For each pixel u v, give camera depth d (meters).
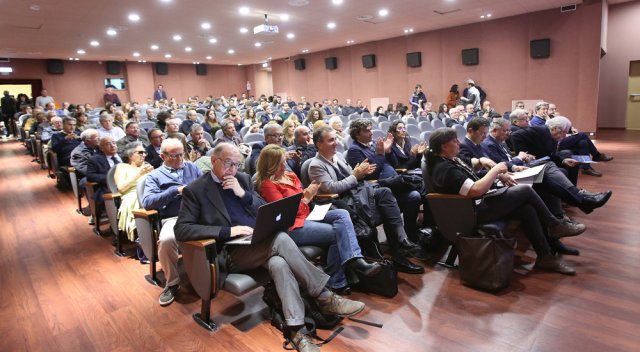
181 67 17.16
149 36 10.05
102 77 15.20
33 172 6.46
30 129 7.73
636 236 3.02
